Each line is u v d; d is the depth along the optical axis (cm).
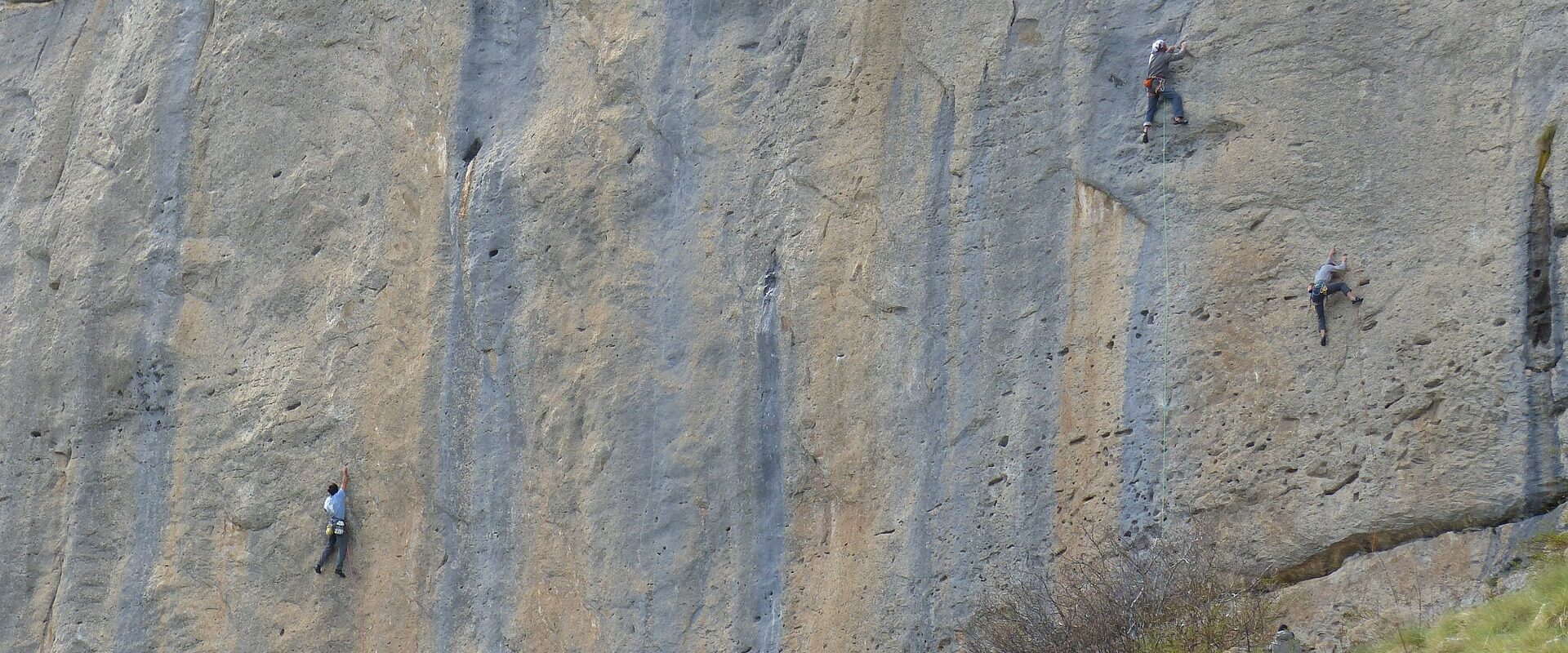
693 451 1641
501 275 1781
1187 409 1430
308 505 1847
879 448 1552
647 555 1638
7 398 2097
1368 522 1335
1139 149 1514
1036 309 1517
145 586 1933
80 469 2012
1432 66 1412
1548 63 1361
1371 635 1291
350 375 1856
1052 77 1570
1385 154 1410
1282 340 1407
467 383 1773
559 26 1862
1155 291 1471
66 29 2314
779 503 1597
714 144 1723
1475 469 1305
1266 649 1305
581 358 1714
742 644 1575
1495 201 1350
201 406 1953
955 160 1583
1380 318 1372
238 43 2058
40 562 2028
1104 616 1348
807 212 1645
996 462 1496
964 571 1483
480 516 1741
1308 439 1375
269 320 1941
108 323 2033
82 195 2122
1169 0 1548
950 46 1619
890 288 1578
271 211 1973
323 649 1806
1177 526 1405
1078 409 1474
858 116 1645
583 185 1761
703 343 1666
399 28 1945
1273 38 1484
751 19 1761
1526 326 1312
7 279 2172
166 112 2086
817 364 1599
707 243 1694
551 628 1675
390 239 1872
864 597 1523
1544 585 1220
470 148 1858
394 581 1781
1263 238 1438
